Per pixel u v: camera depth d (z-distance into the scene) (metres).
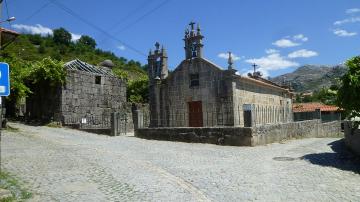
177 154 14.66
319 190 8.52
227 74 23.97
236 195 8.05
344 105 12.20
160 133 20.98
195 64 25.66
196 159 13.37
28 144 16.77
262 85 29.03
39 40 88.38
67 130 25.36
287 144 18.72
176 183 9.23
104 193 8.16
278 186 8.94
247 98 26.22
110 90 31.95
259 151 15.70
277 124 20.28
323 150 16.12
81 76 29.38
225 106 23.95
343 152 15.38
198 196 7.96
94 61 85.19
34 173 10.32
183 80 26.25
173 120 26.52
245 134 17.58
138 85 42.12
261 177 10.04
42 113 29.02
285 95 35.59
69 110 28.17
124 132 27.70
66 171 10.70
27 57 71.88
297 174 10.48
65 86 28.06
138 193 8.16
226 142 18.16
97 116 30.34
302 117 34.25
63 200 7.55
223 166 11.84
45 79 27.69
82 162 12.31
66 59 81.06
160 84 27.34
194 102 25.61
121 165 11.86
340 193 8.22
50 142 17.89
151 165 11.95
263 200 7.64
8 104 32.47
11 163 11.77
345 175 10.38
